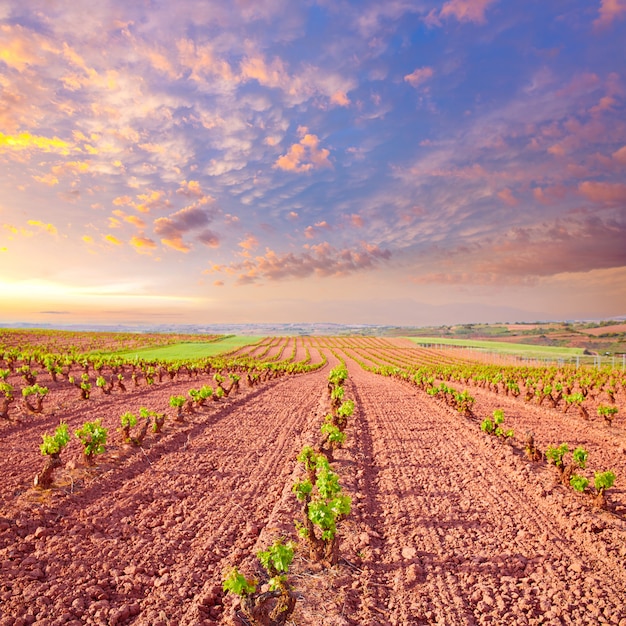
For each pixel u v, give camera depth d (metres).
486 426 17.19
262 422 20.00
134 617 6.27
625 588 6.98
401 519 9.53
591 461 14.53
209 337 135.00
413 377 38.62
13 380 30.53
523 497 10.92
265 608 5.35
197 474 12.38
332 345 139.25
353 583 7.03
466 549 8.27
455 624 6.07
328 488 8.32
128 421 14.37
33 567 7.37
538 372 49.09
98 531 8.79
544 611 6.41
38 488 10.42
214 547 8.30
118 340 88.94
